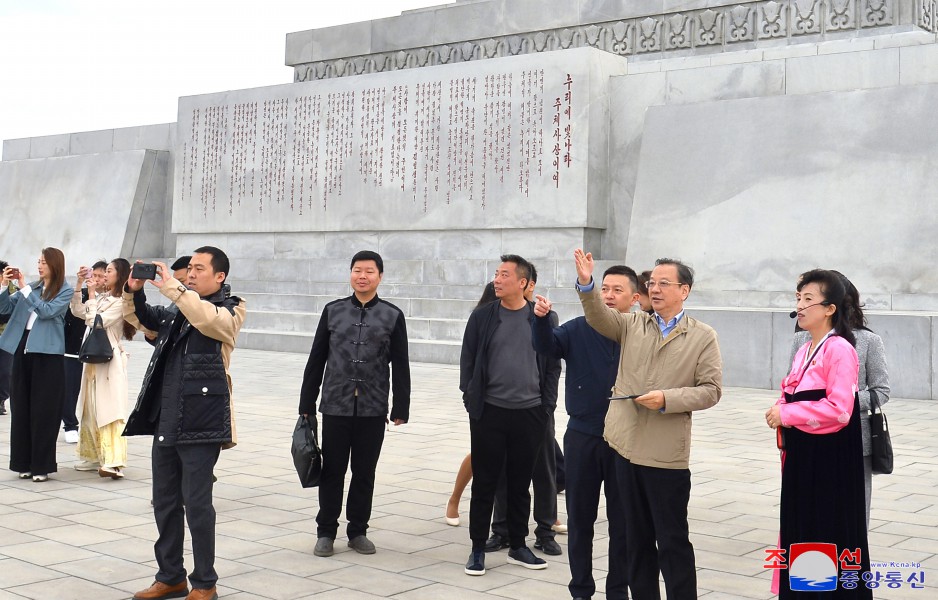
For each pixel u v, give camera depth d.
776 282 14.33
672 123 15.62
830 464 3.91
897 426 9.85
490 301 5.88
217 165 21.16
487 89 17.12
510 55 18.20
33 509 6.30
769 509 6.46
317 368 5.51
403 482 7.24
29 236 24.47
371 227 18.66
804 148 14.45
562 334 4.64
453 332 16.34
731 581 4.95
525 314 5.32
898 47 14.38
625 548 4.40
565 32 18.33
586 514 4.51
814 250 14.09
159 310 4.95
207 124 21.34
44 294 7.09
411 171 18.12
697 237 15.05
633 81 16.38
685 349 4.16
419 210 17.98
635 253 15.51
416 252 18.14
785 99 14.71
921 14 15.29
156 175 23.11
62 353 7.17
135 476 7.37
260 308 19.72
